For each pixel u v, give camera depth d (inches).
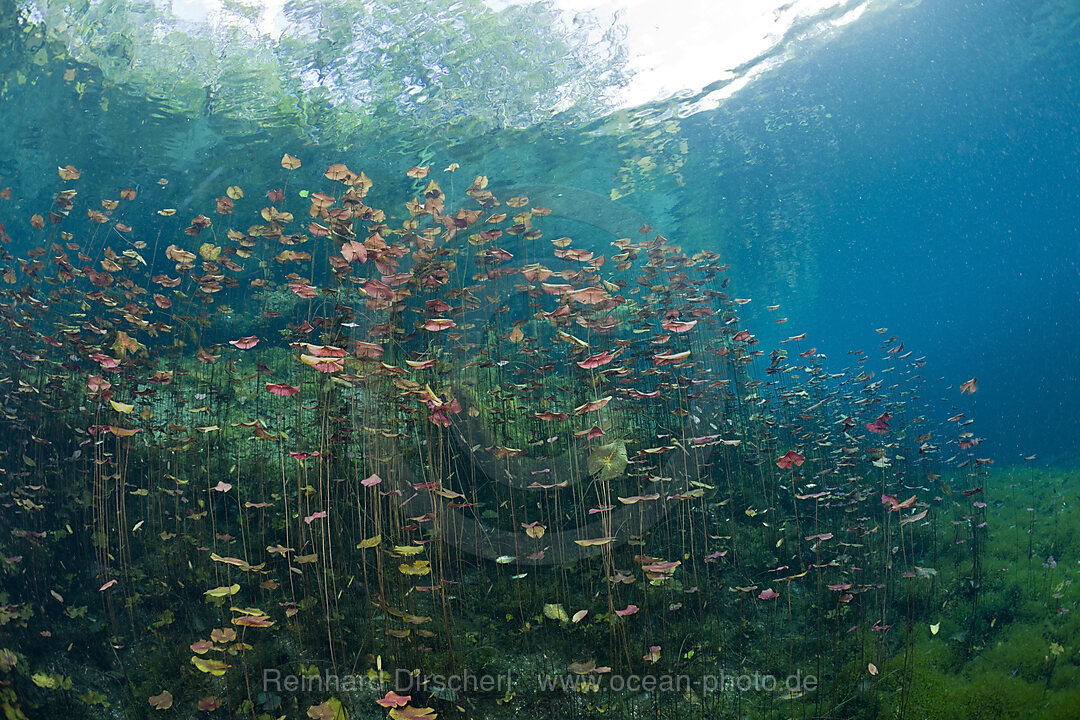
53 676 182.1
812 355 336.5
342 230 199.5
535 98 469.7
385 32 397.1
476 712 177.0
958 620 240.1
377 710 175.6
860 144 674.8
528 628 215.8
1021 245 1515.7
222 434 282.7
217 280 251.8
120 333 219.9
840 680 198.1
